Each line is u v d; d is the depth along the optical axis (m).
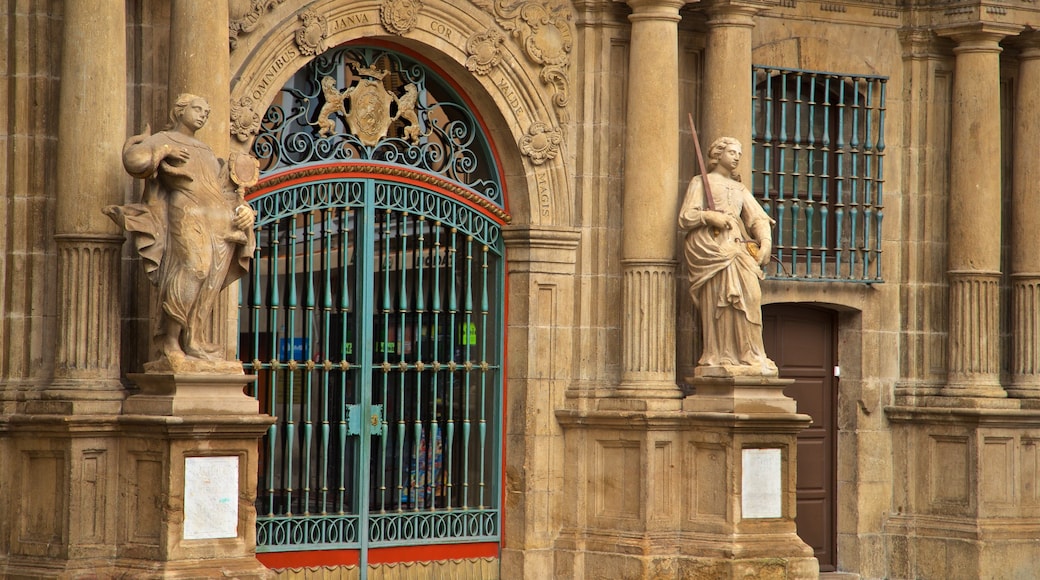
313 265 18.94
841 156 21.83
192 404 16.14
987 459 21.70
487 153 20.05
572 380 20.22
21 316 16.69
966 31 21.88
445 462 19.86
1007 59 22.64
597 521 19.98
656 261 19.83
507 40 19.70
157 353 16.34
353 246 19.20
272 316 18.62
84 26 16.30
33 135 16.70
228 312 17.30
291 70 18.19
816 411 22.19
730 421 19.20
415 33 19.05
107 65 16.34
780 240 21.44
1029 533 21.84
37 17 16.69
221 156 16.78
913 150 22.33
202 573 16.12
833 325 22.30
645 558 19.41
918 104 22.33
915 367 22.27
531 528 19.92
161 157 15.84
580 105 20.22
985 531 21.55
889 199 22.27
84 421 16.08
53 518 16.27
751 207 19.72
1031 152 22.30
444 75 19.70
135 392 16.69
